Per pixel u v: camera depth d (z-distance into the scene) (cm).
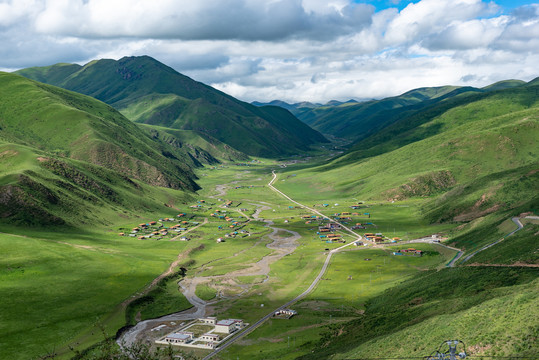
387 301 13938
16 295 14888
